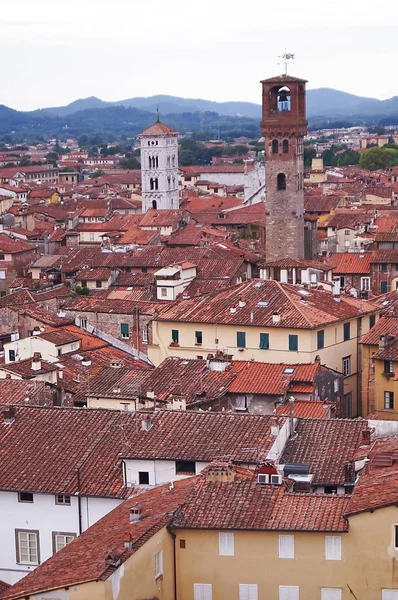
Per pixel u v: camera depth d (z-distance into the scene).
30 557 105.12
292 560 84.38
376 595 82.88
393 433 107.75
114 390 138.88
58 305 197.38
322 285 195.75
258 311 168.50
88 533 87.81
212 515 86.44
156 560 83.75
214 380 139.12
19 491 103.81
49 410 114.38
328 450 104.38
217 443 104.69
